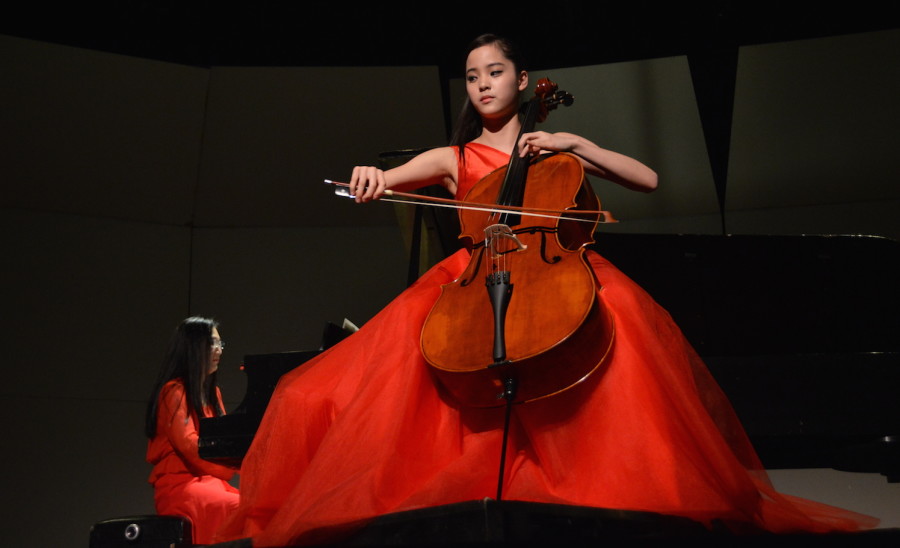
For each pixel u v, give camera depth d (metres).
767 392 2.52
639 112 5.16
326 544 1.46
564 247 1.95
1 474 4.62
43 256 5.00
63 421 4.83
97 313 5.06
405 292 2.01
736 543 1.32
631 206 5.42
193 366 3.74
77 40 4.70
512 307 1.72
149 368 5.12
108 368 5.02
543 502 1.41
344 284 5.49
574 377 1.66
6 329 4.82
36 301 4.93
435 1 4.66
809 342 2.93
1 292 4.86
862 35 4.80
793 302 2.95
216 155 5.24
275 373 2.63
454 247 2.94
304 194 5.46
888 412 2.50
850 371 2.53
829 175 5.25
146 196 5.24
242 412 2.58
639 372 1.71
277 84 5.05
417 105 5.18
